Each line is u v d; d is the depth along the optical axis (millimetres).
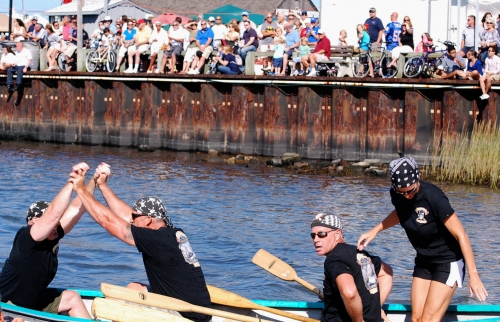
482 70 22234
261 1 50031
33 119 31328
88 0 46656
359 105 24219
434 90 22859
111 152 27656
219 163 24578
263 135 25859
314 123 24781
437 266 7492
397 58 23219
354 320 6930
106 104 29750
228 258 12398
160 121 28328
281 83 24500
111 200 7848
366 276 7020
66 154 26969
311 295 10586
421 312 7629
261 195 18578
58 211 7195
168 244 7375
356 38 29281
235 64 26156
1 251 12492
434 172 21453
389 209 16891
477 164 20484
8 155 26531
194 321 7578
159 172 22438
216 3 49594
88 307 8242
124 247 12797
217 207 16938
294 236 14055
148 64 28625
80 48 29984
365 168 22891
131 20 28344
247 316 7570
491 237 14117
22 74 30844
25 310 7250
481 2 27875
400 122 23672
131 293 7371
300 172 22562
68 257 12109
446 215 7195
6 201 17422
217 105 26828
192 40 26812
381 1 28781
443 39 28375
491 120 21875
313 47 25234
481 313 8117
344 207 17094
